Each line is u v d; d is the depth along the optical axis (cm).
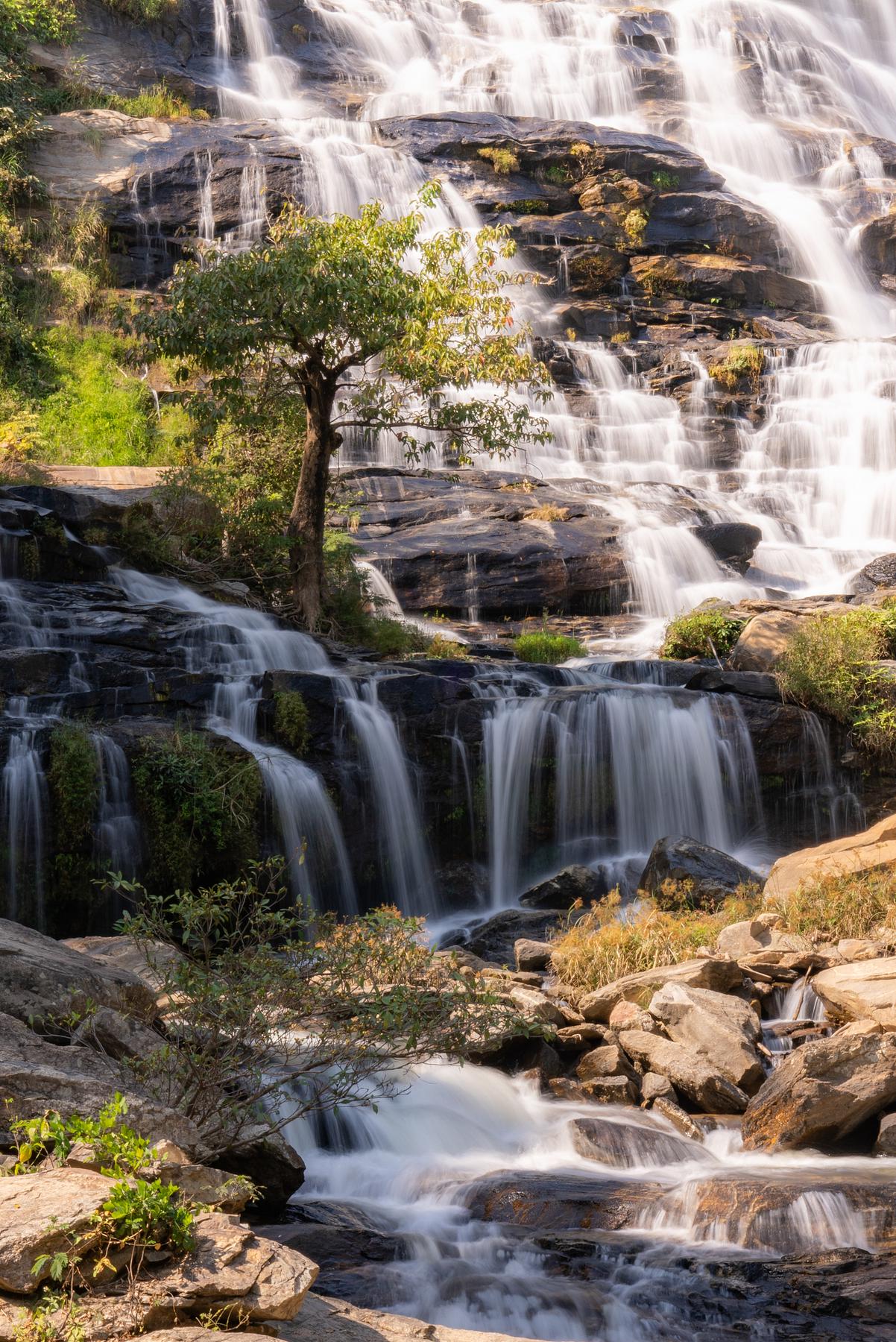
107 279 3195
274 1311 429
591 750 1612
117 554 1808
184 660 1532
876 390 3288
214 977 678
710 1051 937
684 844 1415
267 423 1972
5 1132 523
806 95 5119
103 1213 425
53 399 2670
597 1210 734
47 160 3394
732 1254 684
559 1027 1010
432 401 1884
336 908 1427
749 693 1725
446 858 1548
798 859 1352
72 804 1226
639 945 1168
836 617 1912
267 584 1931
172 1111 578
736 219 3975
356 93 4444
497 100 4481
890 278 4294
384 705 1514
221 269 1728
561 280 3691
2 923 775
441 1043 698
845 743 1719
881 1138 833
